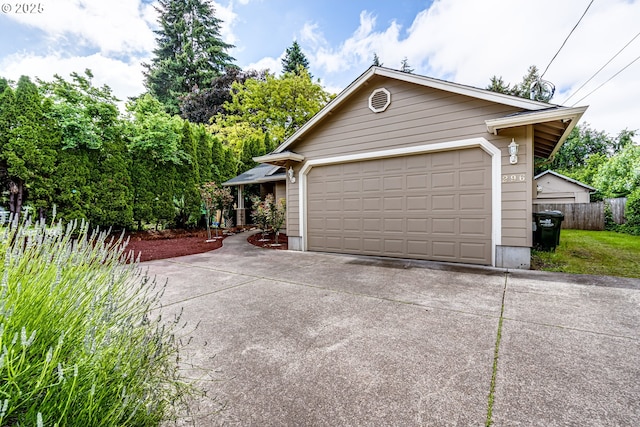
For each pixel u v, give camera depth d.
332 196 7.25
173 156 10.48
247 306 3.49
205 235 11.16
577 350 2.34
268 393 1.87
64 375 1.04
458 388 1.89
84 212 8.16
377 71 6.18
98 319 1.26
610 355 2.27
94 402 1.07
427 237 5.97
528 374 2.03
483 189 5.38
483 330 2.73
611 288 3.97
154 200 10.20
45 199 7.52
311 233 7.65
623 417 1.62
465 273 4.89
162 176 10.43
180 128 11.35
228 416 1.66
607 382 1.93
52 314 1.20
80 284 1.39
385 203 6.47
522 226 5.02
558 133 5.52
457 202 5.64
